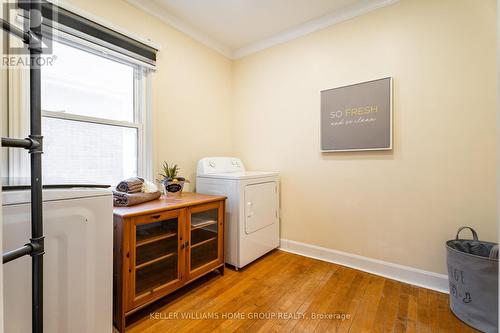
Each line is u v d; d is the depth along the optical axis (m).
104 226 1.16
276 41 2.68
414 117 1.93
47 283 0.97
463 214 1.76
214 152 2.83
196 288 1.88
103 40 1.78
